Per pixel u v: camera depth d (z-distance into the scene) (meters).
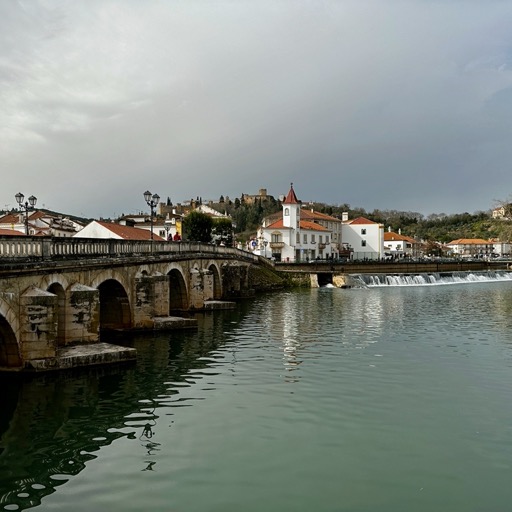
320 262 103.38
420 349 31.72
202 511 12.88
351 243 147.62
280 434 17.75
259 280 81.50
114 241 33.69
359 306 56.97
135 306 36.47
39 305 23.47
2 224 96.44
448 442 17.19
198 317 47.38
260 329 39.75
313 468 15.25
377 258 139.62
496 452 16.48
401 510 13.05
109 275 32.25
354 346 32.66
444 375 25.41
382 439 17.39
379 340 34.84
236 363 27.81
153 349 31.45
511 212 155.12
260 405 20.72
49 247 25.47
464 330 39.31
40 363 23.58
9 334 22.86
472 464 15.64
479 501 13.53
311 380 24.41
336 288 86.75
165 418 19.28
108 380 24.16
